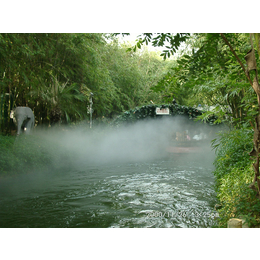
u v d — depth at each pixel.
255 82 1.85
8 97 12.55
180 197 6.28
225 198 4.58
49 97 13.39
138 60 27.44
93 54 14.82
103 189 7.24
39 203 5.75
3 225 4.33
